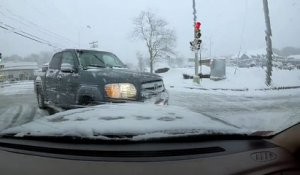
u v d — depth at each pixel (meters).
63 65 7.82
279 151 2.05
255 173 1.78
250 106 12.60
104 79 6.80
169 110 3.04
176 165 1.79
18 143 2.20
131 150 1.96
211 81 27.64
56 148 2.04
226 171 1.76
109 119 2.57
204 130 2.26
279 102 14.04
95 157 1.88
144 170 1.74
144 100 6.75
